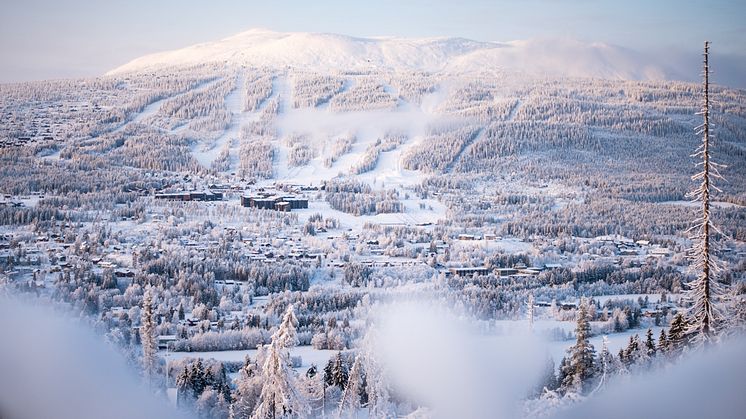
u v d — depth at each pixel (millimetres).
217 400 100000
